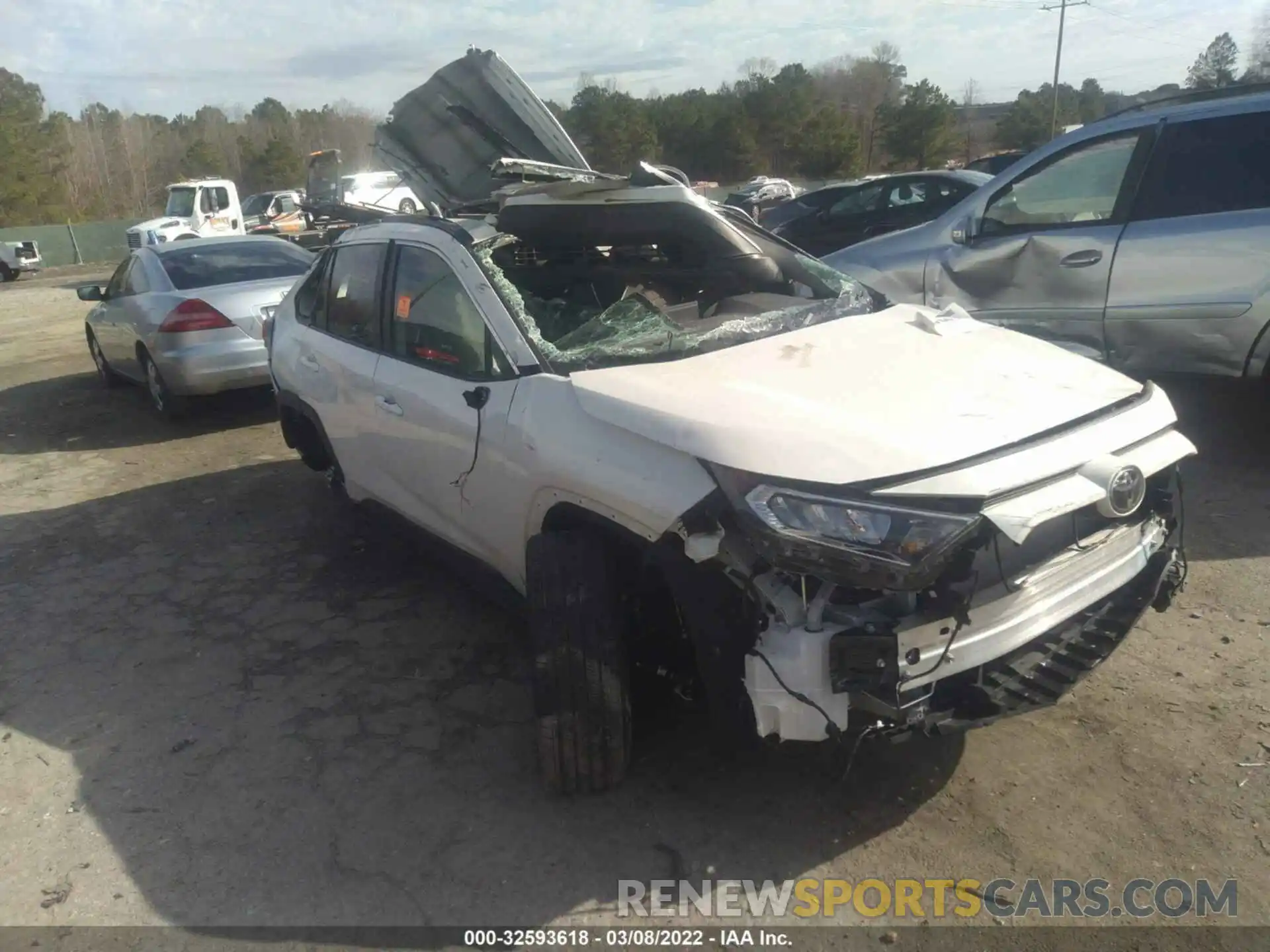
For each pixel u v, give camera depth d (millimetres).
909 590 2352
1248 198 4914
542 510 3145
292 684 3883
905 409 2752
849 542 2365
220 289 7711
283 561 5125
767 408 2736
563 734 2895
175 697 3848
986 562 2564
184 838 3006
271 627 4379
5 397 9992
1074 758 3074
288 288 7910
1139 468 2668
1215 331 5027
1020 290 5707
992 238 5805
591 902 2652
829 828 2867
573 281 4109
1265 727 3139
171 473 6875
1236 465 5316
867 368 3096
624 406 2844
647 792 3061
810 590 2500
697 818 2938
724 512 2523
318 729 3553
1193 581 4113
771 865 2744
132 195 76000
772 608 2502
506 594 3684
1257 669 3457
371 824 3012
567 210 3959
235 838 2988
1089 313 5438
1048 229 5559
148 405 9031
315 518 5730
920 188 12344
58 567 5273
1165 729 3170
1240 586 4035
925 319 3670
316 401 4676
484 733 3451
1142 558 2977
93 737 3602
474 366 3516
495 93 5570
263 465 6859
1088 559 2809
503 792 3117
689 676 2945
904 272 6176
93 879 2857
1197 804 2836
